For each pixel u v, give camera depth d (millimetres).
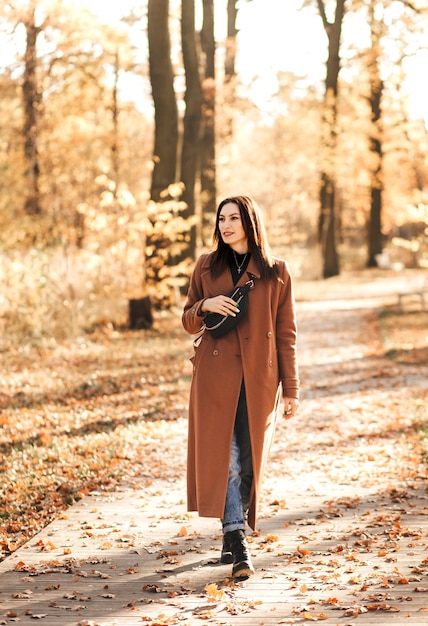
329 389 11594
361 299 26531
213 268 4281
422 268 40250
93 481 6527
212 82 24438
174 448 7859
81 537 5031
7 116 24203
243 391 4156
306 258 36500
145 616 3684
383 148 41531
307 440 8227
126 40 25938
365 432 8539
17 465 6945
